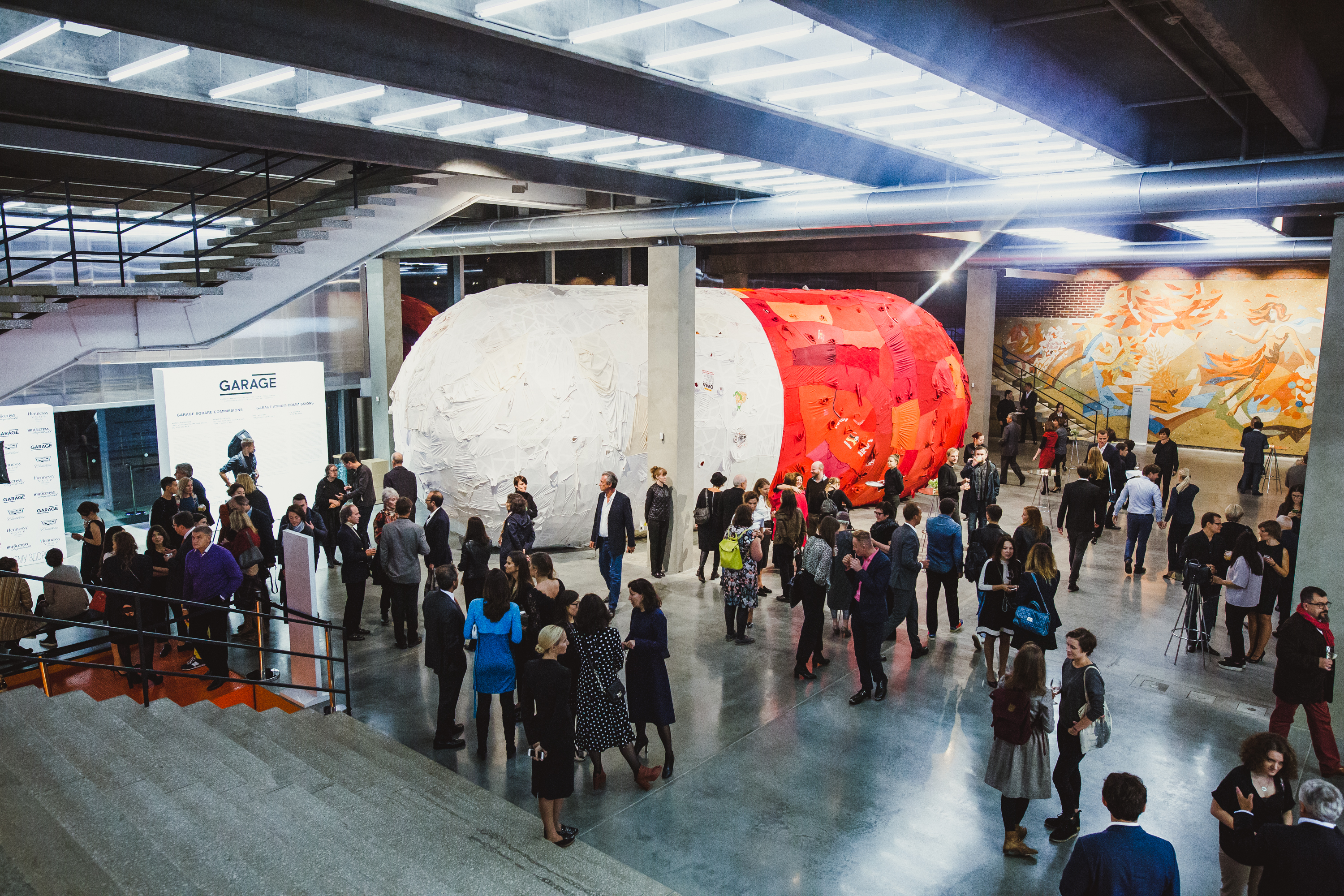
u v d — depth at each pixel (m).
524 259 20.86
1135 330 25.45
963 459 18.39
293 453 14.26
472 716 8.09
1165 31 6.11
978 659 9.52
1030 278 24.34
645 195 11.34
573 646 6.73
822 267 22.23
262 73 7.07
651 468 12.25
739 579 9.77
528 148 8.93
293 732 7.50
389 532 9.50
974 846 6.15
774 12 5.94
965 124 7.65
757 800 6.70
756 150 8.84
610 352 13.43
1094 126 7.59
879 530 9.93
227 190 13.37
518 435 12.50
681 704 8.35
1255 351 23.59
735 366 14.46
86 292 8.89
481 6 4.85
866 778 7.04
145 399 14.81
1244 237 16.70
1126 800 4.38
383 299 17.28
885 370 16.33
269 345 16.22
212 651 8.66
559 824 6.09
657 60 5.83
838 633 10.20
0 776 5.42
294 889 4.59
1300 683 7.06
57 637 10.19
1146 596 11.87
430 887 4.76
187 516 9.30
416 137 8.34
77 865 4.41
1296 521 10.66
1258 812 5.11
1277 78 5.76
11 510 11.29
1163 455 16.55
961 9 5.68
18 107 7.21
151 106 7.96
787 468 14.93
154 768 5.98
